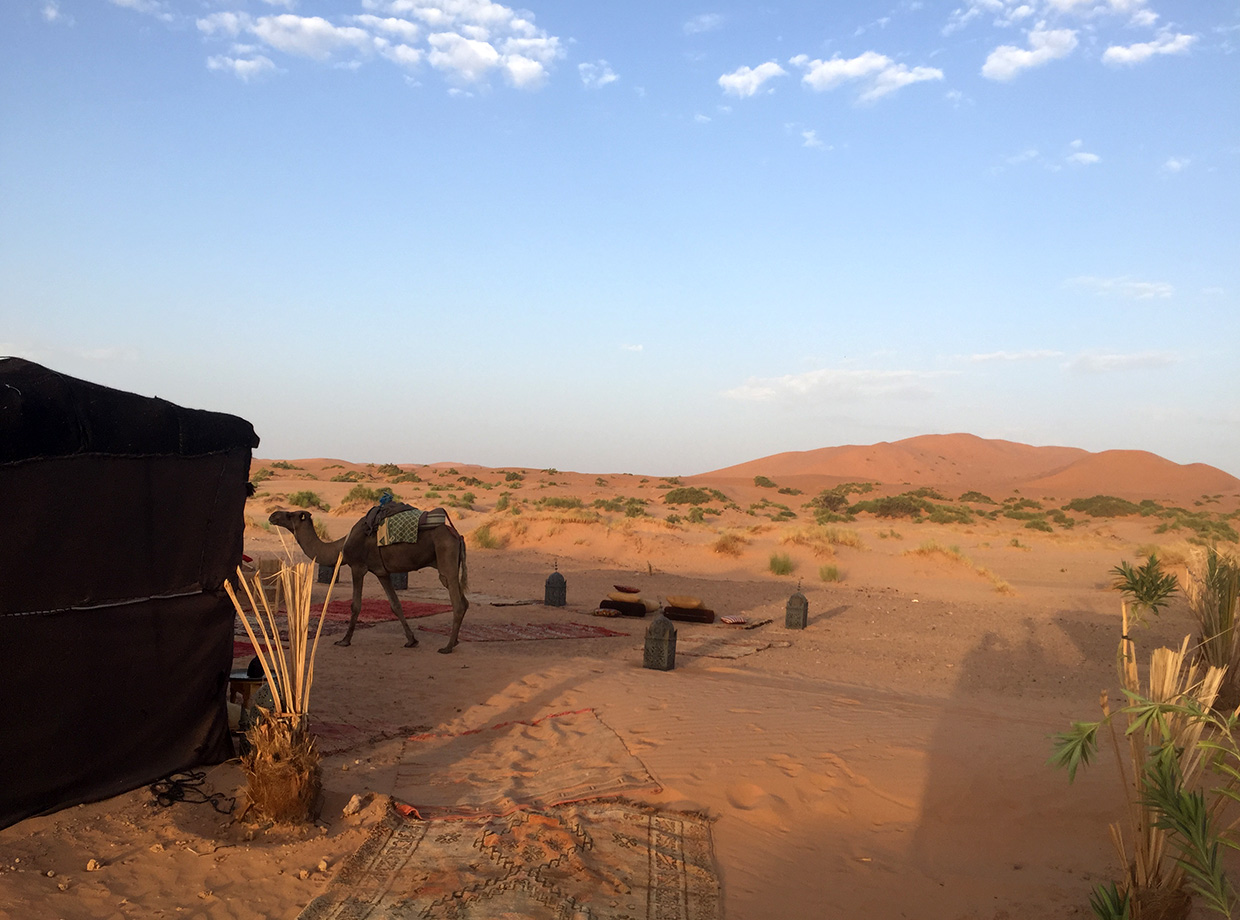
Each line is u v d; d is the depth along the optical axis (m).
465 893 4.65
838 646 15.36
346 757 6.97
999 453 155.12
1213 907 4.36
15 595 5.09
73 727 5.43
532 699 9.12
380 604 15.48
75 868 4.68
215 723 6.45
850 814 6.38
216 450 6.51
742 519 57.66
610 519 39.25
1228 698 8.38
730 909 4.90
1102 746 8.07
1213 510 89.56
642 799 6.30
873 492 97.44
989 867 5.59
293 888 4.69
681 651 13.62
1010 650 15.65
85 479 5.47
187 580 6.27
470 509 49.75
